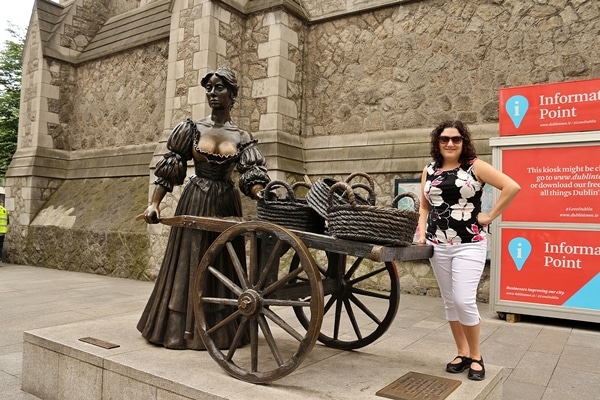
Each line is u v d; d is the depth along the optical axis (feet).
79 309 18.30
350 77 26.58
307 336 7.69
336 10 26.96
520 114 17.63
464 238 8.95
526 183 17.40
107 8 40.73
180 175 10.92
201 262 9.02
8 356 12.64
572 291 16.44
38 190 35.37
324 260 25.03
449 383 8.30
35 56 37.11
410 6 24.88
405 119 24.79
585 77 20.45
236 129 11.15
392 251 7.84
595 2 20.36
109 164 33.99
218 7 25.79
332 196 8.25
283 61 26.23
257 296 8.26
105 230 28.86
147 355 9.48
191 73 25.99
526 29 21.81
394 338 13.53
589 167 16.40
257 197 10.42
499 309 17.51
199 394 7.74
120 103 34.99
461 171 9.05
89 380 9.40
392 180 24.26
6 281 25.77
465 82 23.24
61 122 37.50
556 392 10.25
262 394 7.61
